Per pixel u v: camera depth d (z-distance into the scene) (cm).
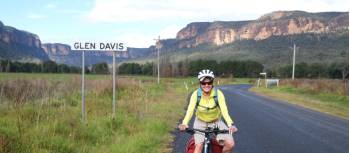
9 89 1667
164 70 11900
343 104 2869
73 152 913
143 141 1114
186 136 1309
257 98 3494
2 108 1234
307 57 17312
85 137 1080
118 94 2436
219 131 639
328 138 1352
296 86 5028
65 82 2462
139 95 2562
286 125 1670
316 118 1962
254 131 1479
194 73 13162
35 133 943
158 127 1373
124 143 1072
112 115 1385
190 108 662
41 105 1282
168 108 2134
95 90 2319
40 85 1962
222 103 659
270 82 6241
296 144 1230
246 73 14738
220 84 8675
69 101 1730
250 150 1129
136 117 1501
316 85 4344
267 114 2105
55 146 898
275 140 1293
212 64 14475
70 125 1118
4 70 11550
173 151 1076
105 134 1160
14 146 814
